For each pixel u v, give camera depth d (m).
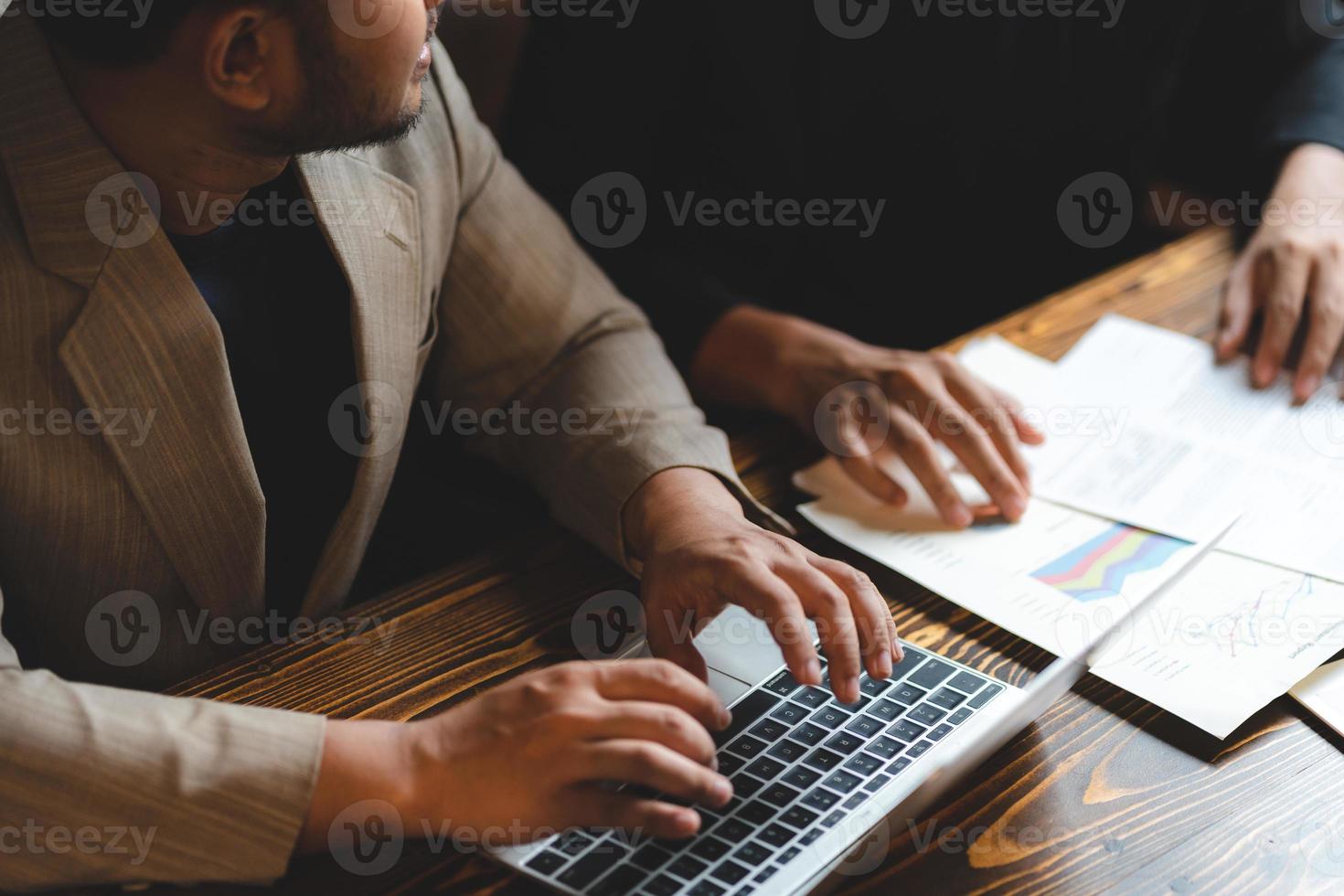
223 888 0.62
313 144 0.73
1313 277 1.16
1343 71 1.41
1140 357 1.13
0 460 0.75
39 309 0.73
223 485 0.82
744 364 1.18
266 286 0.93
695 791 0.61
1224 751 0.69
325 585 0.93
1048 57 1.48
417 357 0.99
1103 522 0.90
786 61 1.41
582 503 0.90
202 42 0.66
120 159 0.75
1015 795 0.66
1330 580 0.82
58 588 0.82
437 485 1.28
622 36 1.38
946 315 1.54
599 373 1.01
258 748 0.62
